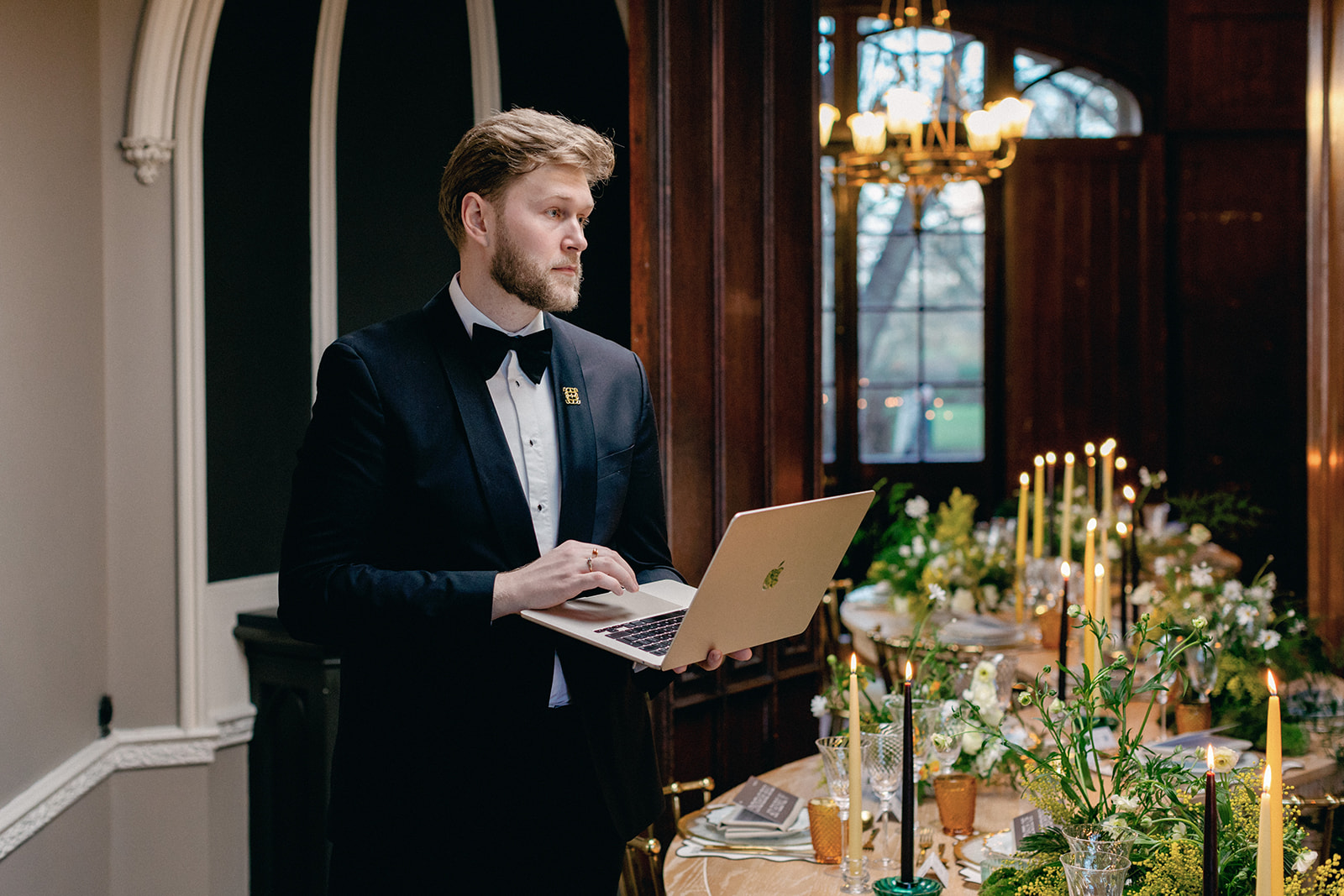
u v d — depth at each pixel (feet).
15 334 8.65
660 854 5.67
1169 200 22.00
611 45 12.48
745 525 4.21
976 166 15.61
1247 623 8.08
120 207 10.46
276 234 11.90
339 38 12.12
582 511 5.23
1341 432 10.76
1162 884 3.99
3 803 8.24
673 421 9.73
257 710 11.30
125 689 10.54
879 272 22.09
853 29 21.76
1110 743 7.57
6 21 8.61
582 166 5.02
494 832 5.01
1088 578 7.54
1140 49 21.84
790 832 6.21
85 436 9.98
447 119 12.96
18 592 8.61
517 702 5.01
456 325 5.18
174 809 10.72
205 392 11.07
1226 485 22.04
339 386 4.95
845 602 13.53
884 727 5.83
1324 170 10.93
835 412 22.02
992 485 22.18
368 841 4.93
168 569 10.65
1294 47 21.58
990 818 6.49
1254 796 4.31
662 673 5.25
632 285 9.40
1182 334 22.02
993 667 7.00
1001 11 21.76
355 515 4.83
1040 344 21.85
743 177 10.44
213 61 11.11
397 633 4.60
